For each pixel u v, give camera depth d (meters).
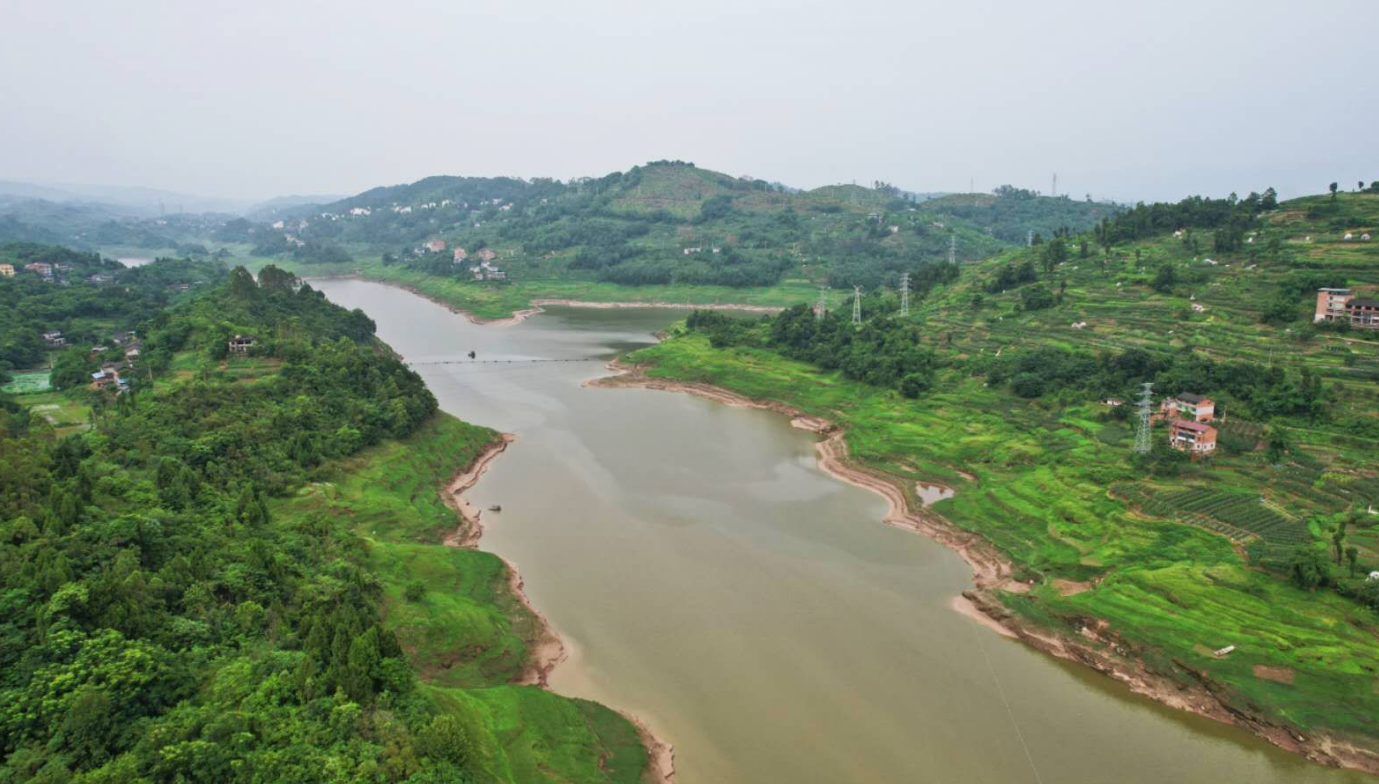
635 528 89.56
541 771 47.62
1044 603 71.25
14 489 58.59
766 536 87.94
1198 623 64.81
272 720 41.94
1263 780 51.91
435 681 56.62
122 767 36.50
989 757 53.28
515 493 100.69
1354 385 104.69
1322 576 66.81
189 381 107.38
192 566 56.03
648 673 61.69
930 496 99.19
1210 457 95.00
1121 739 55.59
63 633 42.84
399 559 72.00
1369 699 56.00
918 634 68.38
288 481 85.94
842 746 53.88
